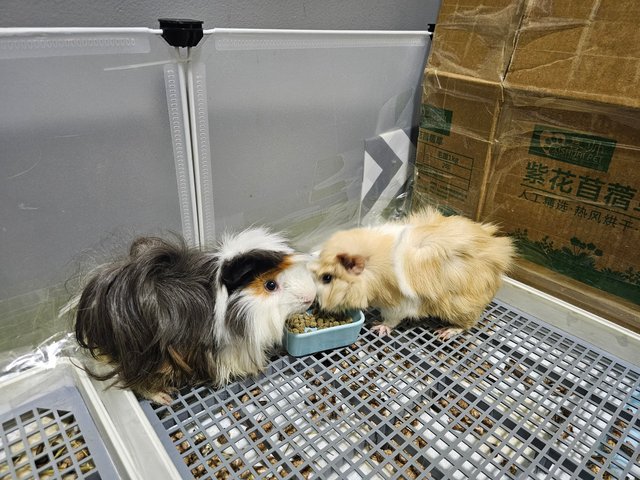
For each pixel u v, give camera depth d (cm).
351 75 116
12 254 83
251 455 79
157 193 97
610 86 90
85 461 73
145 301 77
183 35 81
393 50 122
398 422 85
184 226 105
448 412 85
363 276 98
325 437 79
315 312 105
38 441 76
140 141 89
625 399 88
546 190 108
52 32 69
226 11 97
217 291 82
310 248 134
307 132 116
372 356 99
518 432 83
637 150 90
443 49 120
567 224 107
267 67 98
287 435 80
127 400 81
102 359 83
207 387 89
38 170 79
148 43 80
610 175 96
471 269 98
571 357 99
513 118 108
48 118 76
